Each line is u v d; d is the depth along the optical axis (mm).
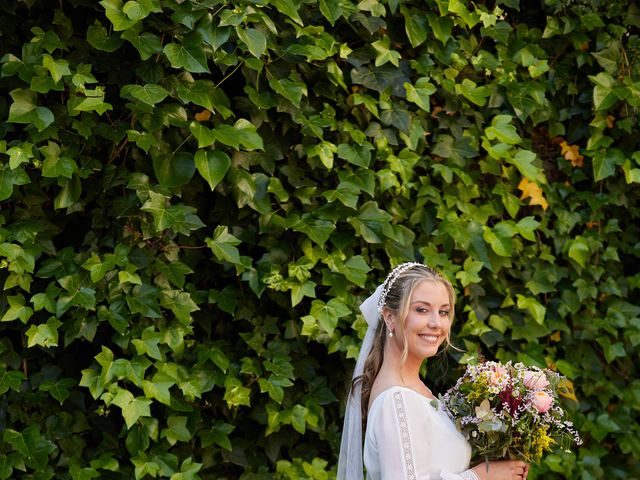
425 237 4051
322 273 3756
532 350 4223
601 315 4539
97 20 3400
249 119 3719
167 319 3617
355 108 3885
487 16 4062
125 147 3557
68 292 3393
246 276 3631
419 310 2863
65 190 3404
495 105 4195
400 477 2688
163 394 3461
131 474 3572
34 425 3430
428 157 4051
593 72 4484
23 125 3426
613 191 4508
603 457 4520
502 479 2848
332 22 3598
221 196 3709
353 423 3035
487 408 2844
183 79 3480
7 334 3539
